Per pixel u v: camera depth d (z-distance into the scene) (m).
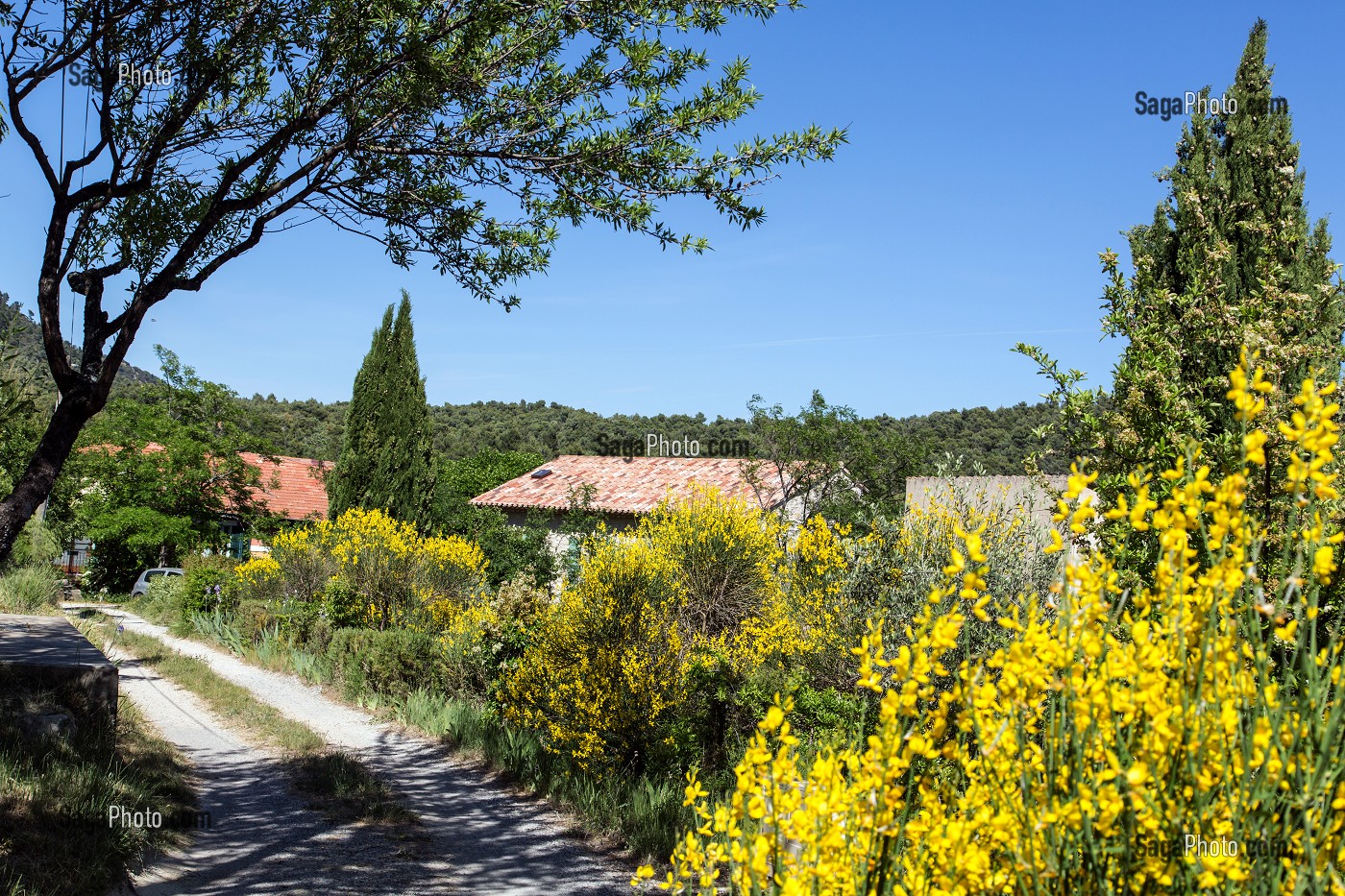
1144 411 4.64
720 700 8.71
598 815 7.26
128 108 6.47
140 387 26.16
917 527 7.97
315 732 10.19
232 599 18.95
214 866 5.80
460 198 7.05
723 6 6.07
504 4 6.05
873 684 2.22
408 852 6.33
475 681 11.67
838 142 6.16
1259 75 7.11
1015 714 2.11
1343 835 1.90
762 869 2.16
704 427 56.12
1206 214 6.64
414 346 26.20
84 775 6.04
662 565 9.51
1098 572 2.11
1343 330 5.43
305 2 6.29
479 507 26.80
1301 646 1.98
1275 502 3.89
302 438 68.44
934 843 2.09
